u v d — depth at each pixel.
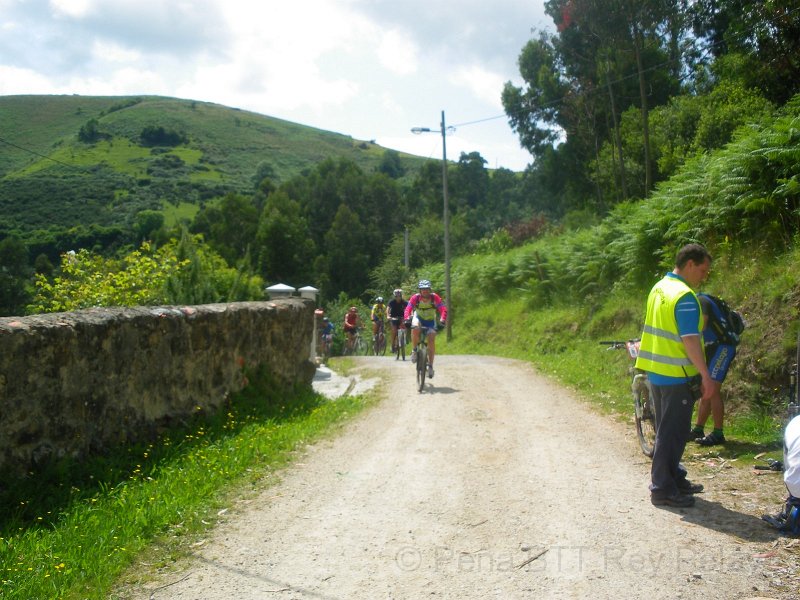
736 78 23.09
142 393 6.84
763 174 10.74
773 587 3.54
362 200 74.69
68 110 158.25
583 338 16.27
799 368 6.08
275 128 178.50
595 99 35.50
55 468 5.42
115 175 105.81
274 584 3.84
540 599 3.53
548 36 38.50
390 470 6.19
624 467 6.00
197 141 145.88
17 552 4.21
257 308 9.53
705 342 6.57
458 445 7.10
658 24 28.98
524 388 10.95
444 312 10.95
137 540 4.48
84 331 5.99
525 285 23.98
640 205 17.12
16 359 5.27
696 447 6.59
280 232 64.25
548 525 4.59
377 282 48.56
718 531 4.34
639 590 3.57
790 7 19.55
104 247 66.06
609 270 17.41
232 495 5.54
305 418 8.74
